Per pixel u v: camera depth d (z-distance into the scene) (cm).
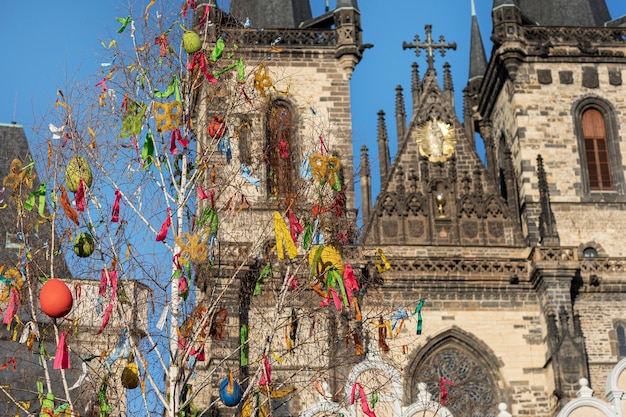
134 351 4791
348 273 5050
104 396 4762
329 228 5688
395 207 9850
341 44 10244
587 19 11038
